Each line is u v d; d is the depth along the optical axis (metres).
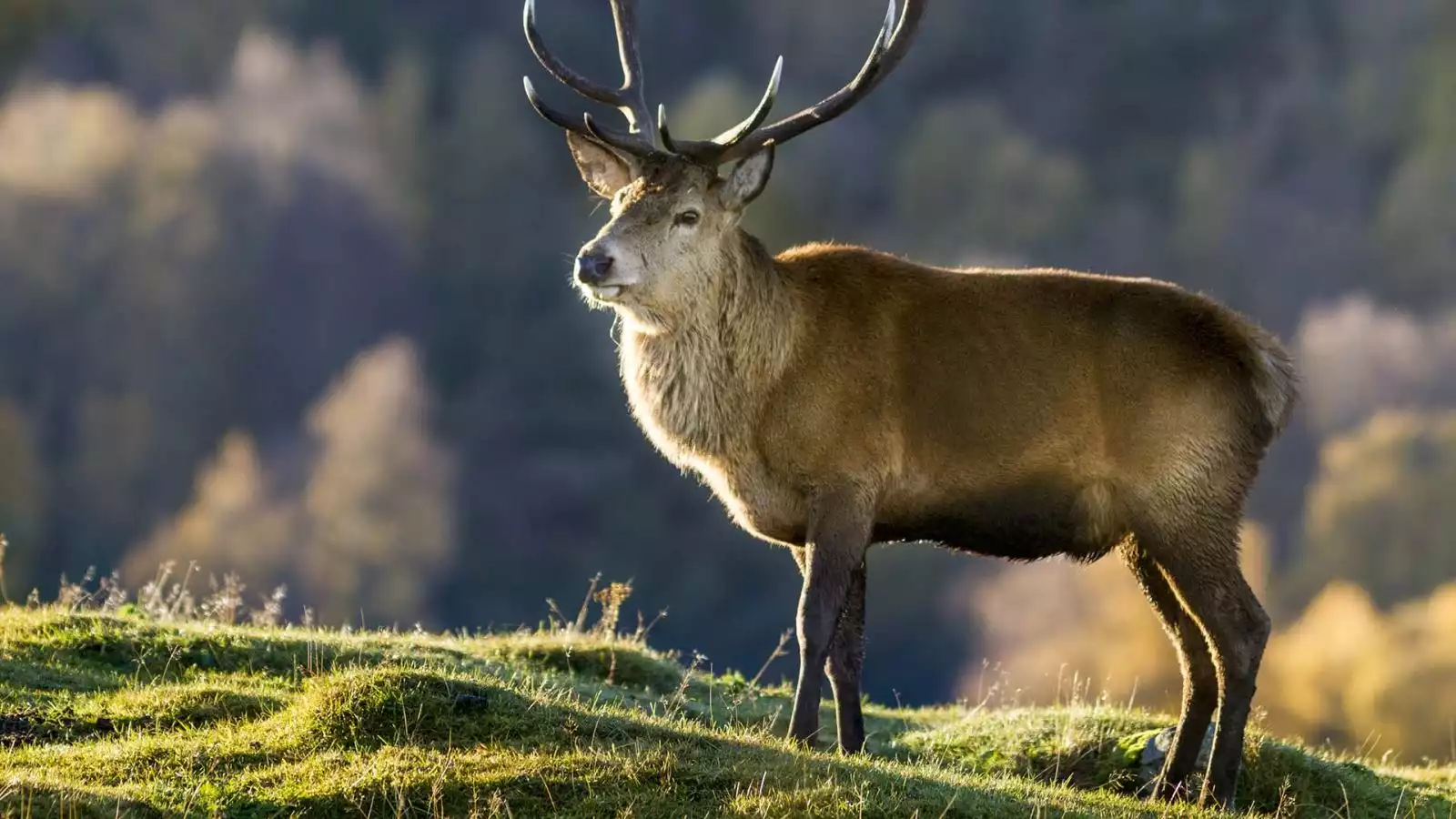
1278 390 39.00
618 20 43.22
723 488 40.41
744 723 44.16
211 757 34.94
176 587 53.38
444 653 45.69
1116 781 41.38
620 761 33.97
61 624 43.97
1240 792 40.56
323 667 42.88
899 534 39.84
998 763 42.94
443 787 33.16
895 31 42.75
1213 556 38.50
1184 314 39.09
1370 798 41.16
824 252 40.66
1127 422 38.59
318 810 32.81
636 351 40.69
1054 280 39.88
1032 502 39.12
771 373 39.31
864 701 51.25
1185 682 39.66
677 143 40.22
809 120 40.44
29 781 32.22
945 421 38.88
